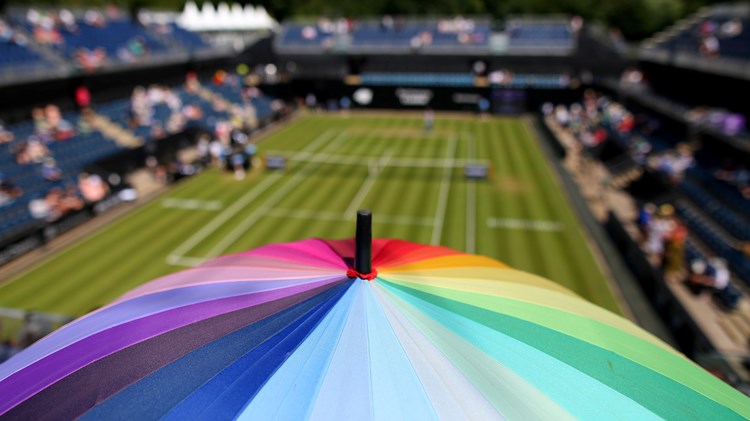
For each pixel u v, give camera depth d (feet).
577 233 84.89
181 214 94.22
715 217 85.51
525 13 293.64
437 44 198.70
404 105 198.08
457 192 105.40
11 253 75.05
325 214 93.86
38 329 53.62
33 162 99.55
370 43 204.95
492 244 80.74
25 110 116.98
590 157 130.93
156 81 163.63
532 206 97.45
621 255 76.18
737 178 93.45
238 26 261.03
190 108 152.56
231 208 97.14
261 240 82.79
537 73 186.91
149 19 182.80
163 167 120.37
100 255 77.36
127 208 97.14
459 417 18.04
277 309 23.21
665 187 96.84
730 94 123.03
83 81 130.72
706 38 157.17
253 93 193.57
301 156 133.59
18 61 116.26
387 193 104.99
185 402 18.52
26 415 18.86
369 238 24.64
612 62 179.52
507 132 162.09
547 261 74.79
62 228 84.33
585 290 66.28
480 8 298.76
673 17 268.00
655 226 77.61
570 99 185.88
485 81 188.65
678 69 154.92
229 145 136.26
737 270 70.08
